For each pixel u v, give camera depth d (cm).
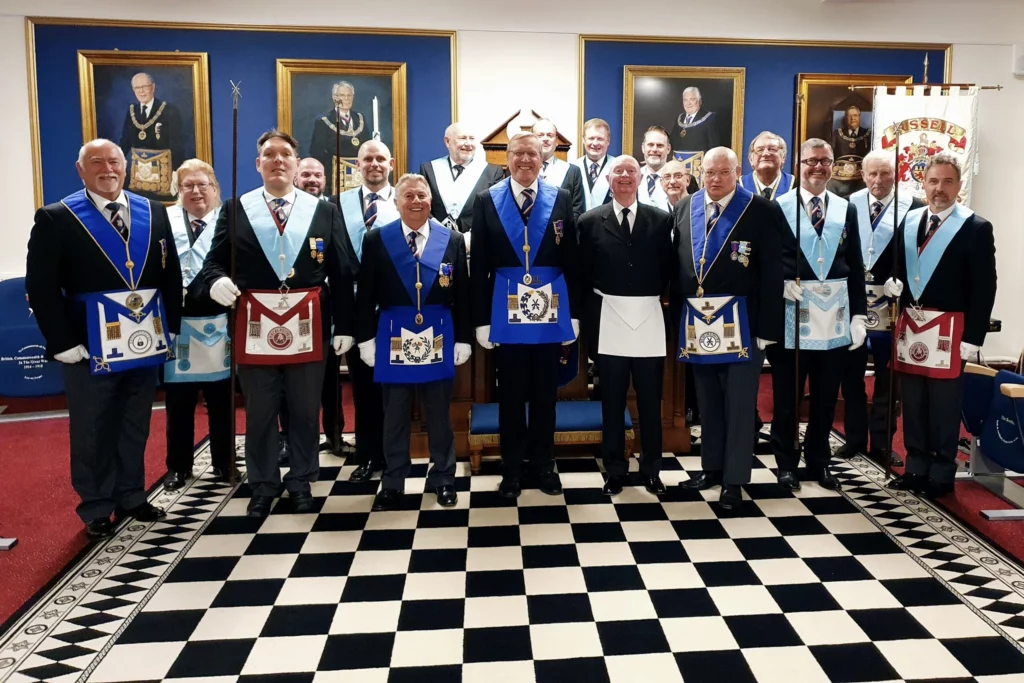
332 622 244
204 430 484
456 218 461
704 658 223
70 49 575
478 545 301
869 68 627
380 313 330
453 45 596
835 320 347
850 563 284
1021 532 312
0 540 304
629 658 223
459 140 459
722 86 616
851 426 408
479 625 241
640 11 606
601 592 262
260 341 316
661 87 612
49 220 291
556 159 486
